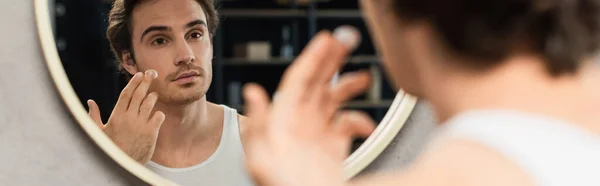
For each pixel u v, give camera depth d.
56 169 1.09
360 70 1.13
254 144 0.39
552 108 0.37
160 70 1.05
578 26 0.37
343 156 0.41
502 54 0.38
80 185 1.10
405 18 0.40
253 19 1.17
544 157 0.35
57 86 1.03
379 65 1.13
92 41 1.03
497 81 0.38
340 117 0.42
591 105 0.38
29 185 1.09
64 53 1.02
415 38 0.40
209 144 1.09
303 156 0.38
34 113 1.08
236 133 1.10
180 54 1.06
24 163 1.08
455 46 0.38
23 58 1.07
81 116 1.04
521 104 0.37
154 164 1.08
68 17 1.02
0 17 1.06
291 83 0.41
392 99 1.13
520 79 0.38
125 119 1.06
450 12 0.38
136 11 1.03
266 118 0.40
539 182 0.34
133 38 1.03
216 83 1.11
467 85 0.39
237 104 1.12
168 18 1.05
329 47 0.41
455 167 0.35
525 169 0.34
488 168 0.34
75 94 1.03
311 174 0.37
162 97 1.06
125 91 1.05
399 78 0.44
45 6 1.02
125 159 1.06
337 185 0.37
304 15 1.23
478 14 0.37
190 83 1.08
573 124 0.37
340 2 1.21
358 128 0.42
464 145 0.36
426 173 0.36
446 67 0.39
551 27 0.37
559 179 0.34
